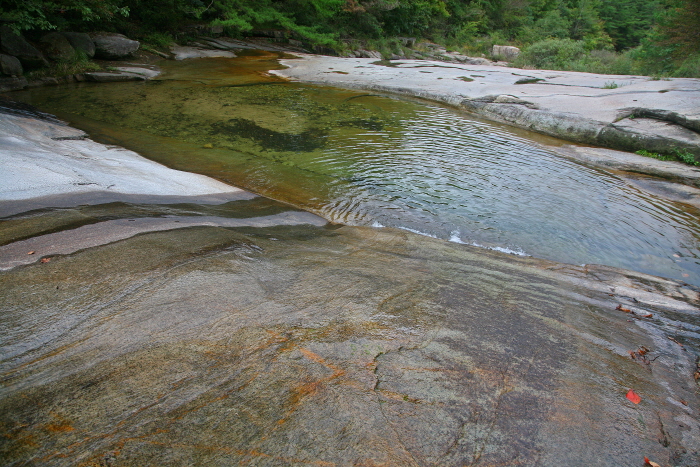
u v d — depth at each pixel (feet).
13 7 37.24
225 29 69.26
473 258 13.96
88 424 5.17
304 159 24.29
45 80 36.99
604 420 6.21
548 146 30.55
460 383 6.56
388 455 5.14
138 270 8.91
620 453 5.63
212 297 8.16
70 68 39.42
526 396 6.46
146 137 25.72
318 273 10.18
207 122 29.71
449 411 5.95
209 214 14.75
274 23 78.02
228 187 19.26
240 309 7.89
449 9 123.85
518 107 37.11
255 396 5.84
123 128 27.04
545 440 5.65
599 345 8.50
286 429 5.36
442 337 7.80
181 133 27.07
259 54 64.03
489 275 12.07
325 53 77.25
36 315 7.10
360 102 39.78
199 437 5.13
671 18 64.54
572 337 8.61
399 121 34.14
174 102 34.19
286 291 8.89
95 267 8.87
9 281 8.05
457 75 53.01
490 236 17.11
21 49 36.42
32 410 5.29
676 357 8.65
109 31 50.16
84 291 7.93
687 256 16.42
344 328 7.68
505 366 7.15
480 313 9.09
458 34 117.60
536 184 23.12
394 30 100.94
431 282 10.63
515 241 16.83
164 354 6.47
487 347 7.68
